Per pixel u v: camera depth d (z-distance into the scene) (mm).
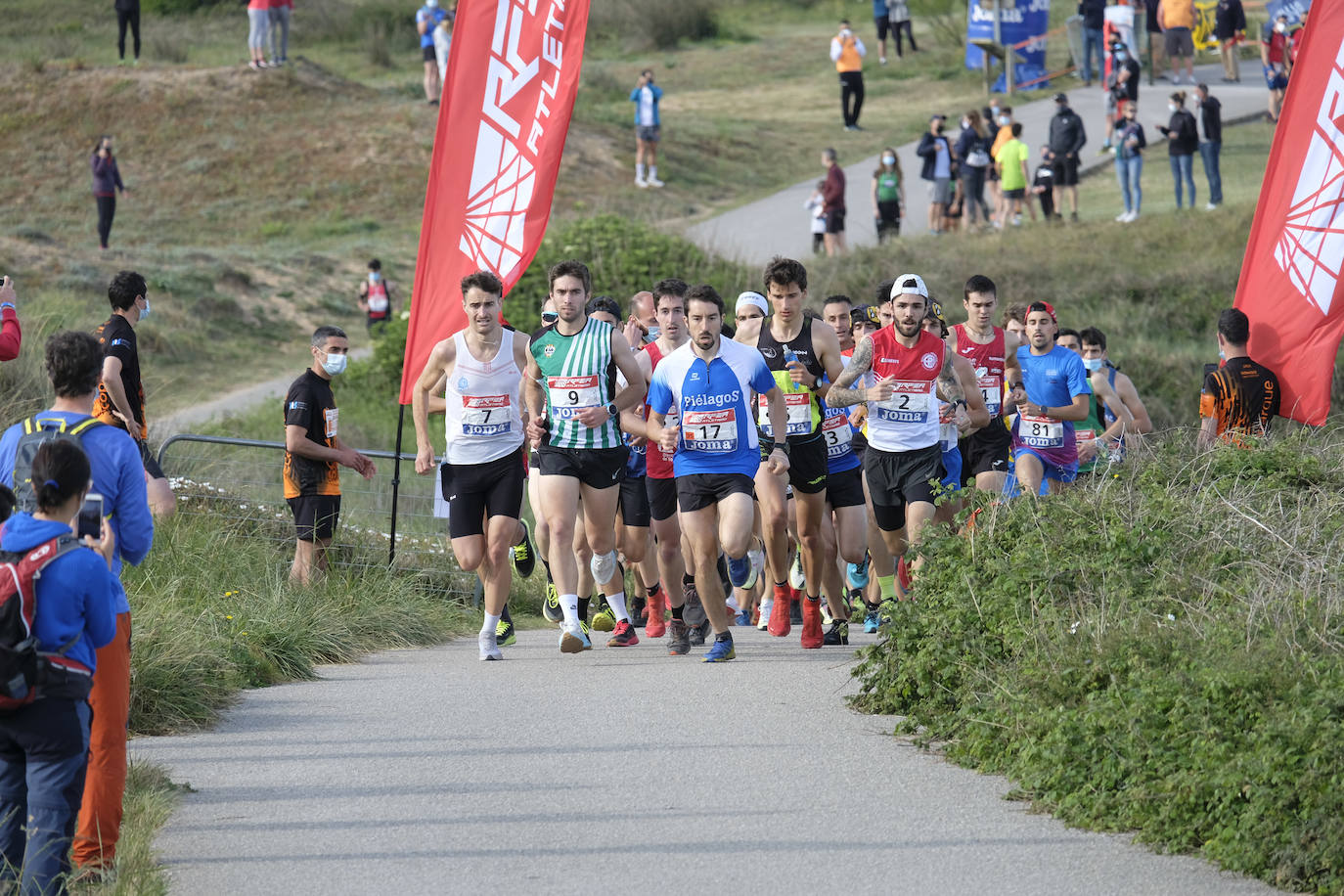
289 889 17344
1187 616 23281
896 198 99188
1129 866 17969
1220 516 27344
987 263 89125
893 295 33562
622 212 114125
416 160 127750
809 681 29891
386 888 17359
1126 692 21109
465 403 32438
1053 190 100812
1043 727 21703
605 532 32844
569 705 27641
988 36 151250
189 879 17734
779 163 136250
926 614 26078
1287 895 16953
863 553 35438
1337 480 30672
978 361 38188
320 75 143125
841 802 20828
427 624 39875
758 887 17297
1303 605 22297
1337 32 38656
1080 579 25438
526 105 41938
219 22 181000
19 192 120625
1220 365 38938
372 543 46938
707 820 20000
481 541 33281
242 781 22266
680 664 32438
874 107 158000
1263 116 129625
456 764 23156
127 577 35938
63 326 71750
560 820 20047
